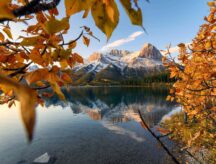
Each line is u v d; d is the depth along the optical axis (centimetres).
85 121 4828
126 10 65
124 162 2272
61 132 3675
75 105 8388
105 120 4900
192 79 359
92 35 126
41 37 106
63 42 116
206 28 288
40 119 5262
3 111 7075
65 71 103
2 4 43
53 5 81
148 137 3097
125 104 7919
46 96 133
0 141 3120
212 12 271
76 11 64
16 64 121
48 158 2391
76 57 123
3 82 29
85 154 2520
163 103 7581
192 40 337
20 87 29
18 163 2284
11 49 122
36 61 103
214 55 333
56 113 6372
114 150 2641
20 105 27
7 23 126
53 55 109
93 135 3416
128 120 4744
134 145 2797
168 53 369
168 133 171
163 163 2134
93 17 64
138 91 14575
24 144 2912
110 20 63
